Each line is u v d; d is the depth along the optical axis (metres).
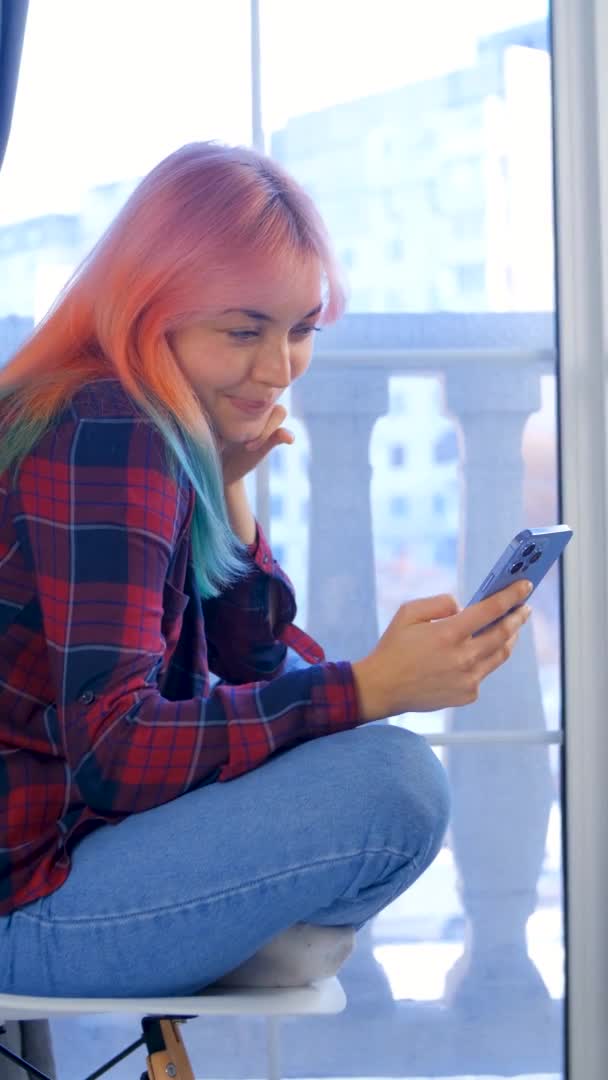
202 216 1.09
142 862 0.99
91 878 1.00
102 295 1.10
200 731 0.99
